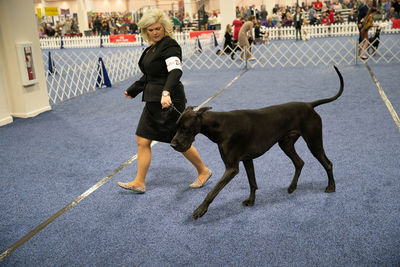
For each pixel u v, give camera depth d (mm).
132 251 2688
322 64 11719
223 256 2555
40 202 3578
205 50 18078
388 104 6348
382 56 11367
